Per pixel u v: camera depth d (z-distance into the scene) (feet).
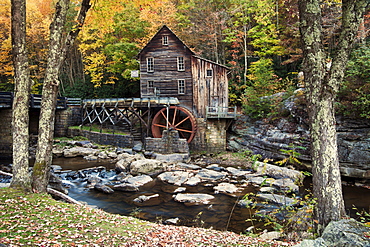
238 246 14.02
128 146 56.18
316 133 14.89
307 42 15.39
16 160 20.06
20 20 19.83
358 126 36.52
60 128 65.31
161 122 67.41
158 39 63.72
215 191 31.91
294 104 48.11
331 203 14.17
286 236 16.44
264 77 56.80
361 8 13.66
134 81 82.74
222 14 73.67
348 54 14.17
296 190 31.14
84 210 18.48
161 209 26.32
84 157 51.70
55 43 20.86
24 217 15.01
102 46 82.79
